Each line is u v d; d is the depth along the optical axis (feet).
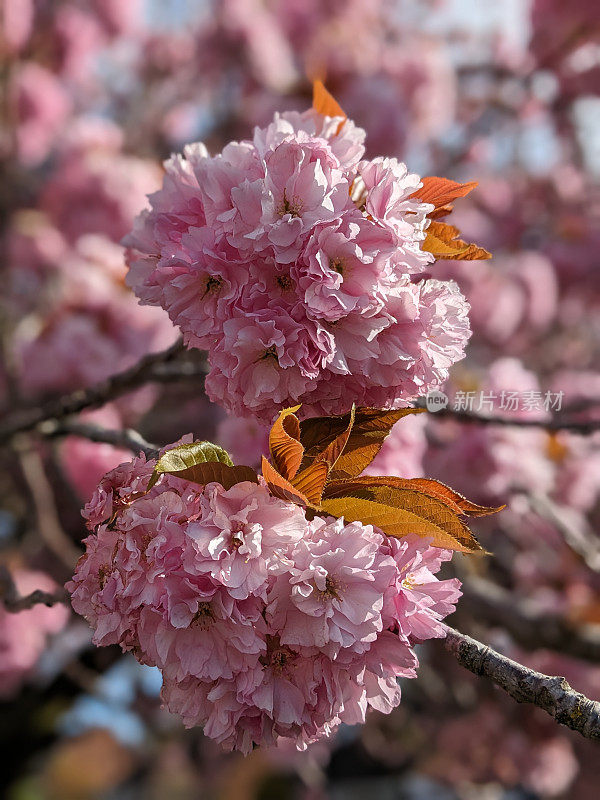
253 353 2.50
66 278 6.51
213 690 2.38
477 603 5.76
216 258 2.49
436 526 2.41
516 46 10.53
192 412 6.84
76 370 6.14
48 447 5.52
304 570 2.37
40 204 8.42
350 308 2.44
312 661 2.39
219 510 2.39
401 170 2.52
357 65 9.04
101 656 8.23
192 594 2.38
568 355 9.68
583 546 5.23
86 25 10.53
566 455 5.82
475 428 5.20
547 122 10.75
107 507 2.46
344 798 11.41
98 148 8.32
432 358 2.52
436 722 8.77
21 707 9.59
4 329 6.31
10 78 8.97
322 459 2.45
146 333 6.40
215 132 10.07
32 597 3.11
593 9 8.87
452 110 9.78
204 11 10.96
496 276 8.12
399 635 2.39
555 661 7.18
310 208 2.47
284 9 10.25
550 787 8.42
